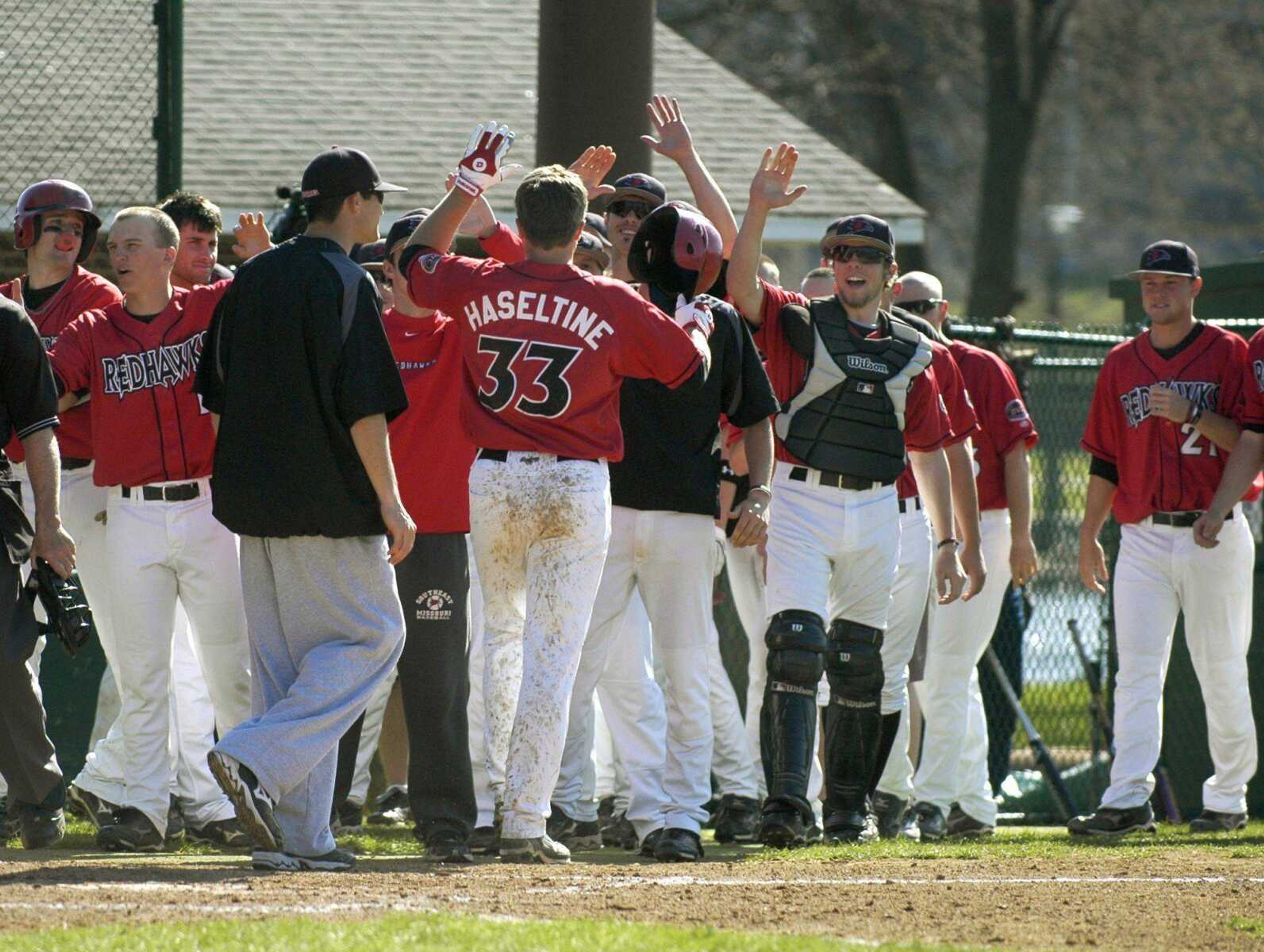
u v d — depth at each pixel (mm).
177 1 29438
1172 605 26641
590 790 23609
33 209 23406
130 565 21031
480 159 19312
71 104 35000
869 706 23438
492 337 18672
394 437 20859
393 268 21203
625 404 20859
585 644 21297
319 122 47844
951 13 103812
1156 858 21531
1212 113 112438
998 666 31750
